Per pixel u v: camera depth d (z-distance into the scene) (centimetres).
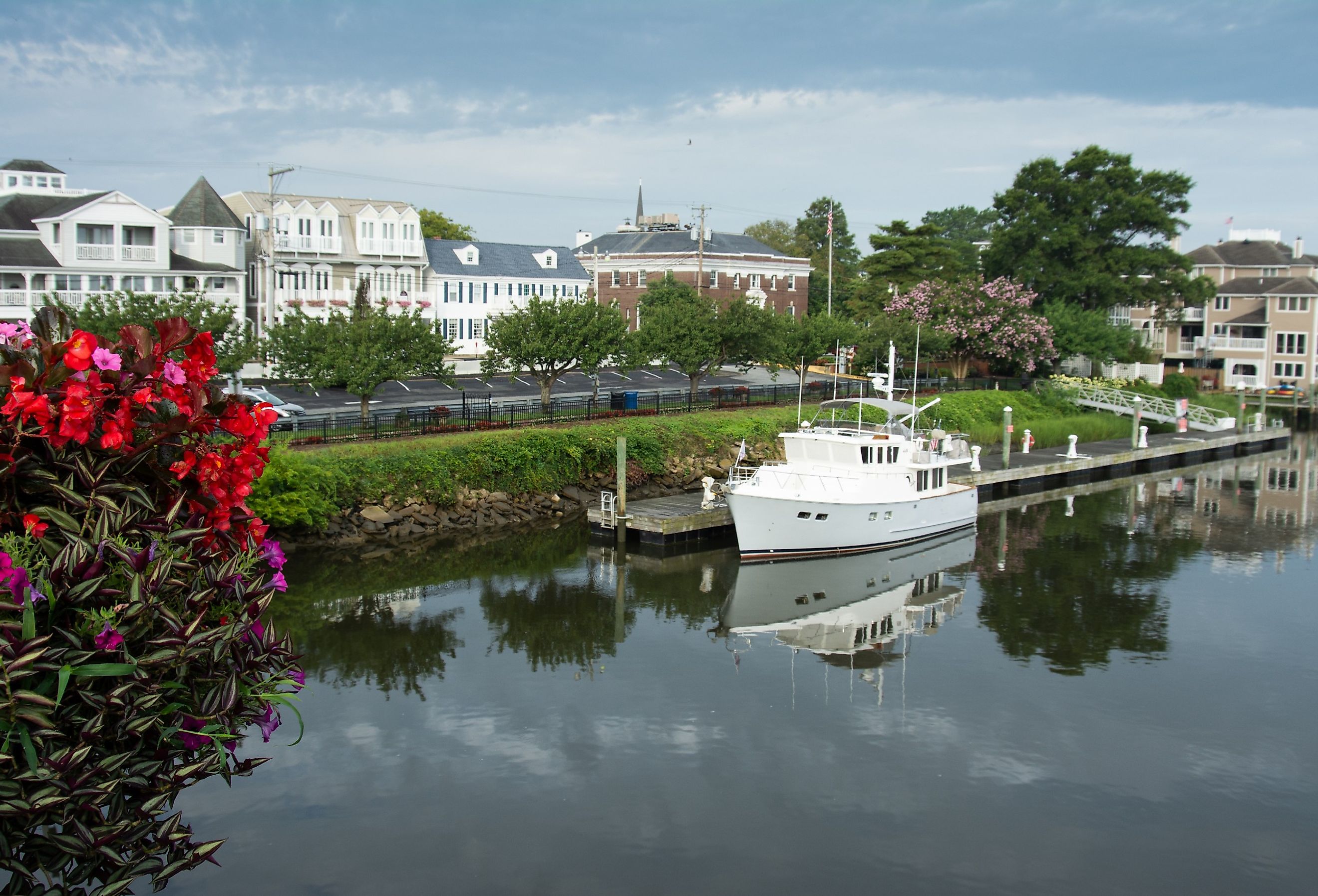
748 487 3200
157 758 682
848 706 1961
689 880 1362
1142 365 7938
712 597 2734
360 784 1605
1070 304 7425
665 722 1869
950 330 6438
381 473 3272
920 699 2003
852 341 6116
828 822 1520
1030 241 7756
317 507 3052
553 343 4297
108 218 5275
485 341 4506
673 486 4081
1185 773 1698
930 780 1661
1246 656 2281
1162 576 3009
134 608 617
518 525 3509
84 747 595
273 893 1311
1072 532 3678
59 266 5125
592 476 3884
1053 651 2308
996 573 3055
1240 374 8831
